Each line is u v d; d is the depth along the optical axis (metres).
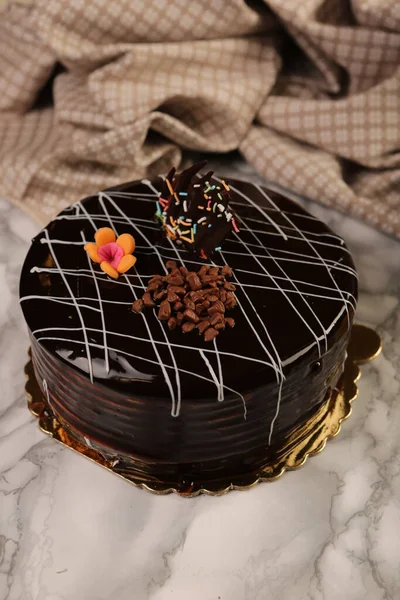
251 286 0.60
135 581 0.56
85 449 0.61
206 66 0.77
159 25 0.75
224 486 0.59
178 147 0.78
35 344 0.58
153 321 0.57
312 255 0.62
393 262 0.73
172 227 0.61
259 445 0.59
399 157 0.75
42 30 0.74
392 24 0.72
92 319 0.57
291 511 0.59
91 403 0.56
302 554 0.57
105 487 0.60
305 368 0.56
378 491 0.60
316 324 0.58
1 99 0.81
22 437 0.62
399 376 0.66
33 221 0.76
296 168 0.76
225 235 0.61
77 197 0.77
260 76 0.78
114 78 0.75
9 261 0.72
